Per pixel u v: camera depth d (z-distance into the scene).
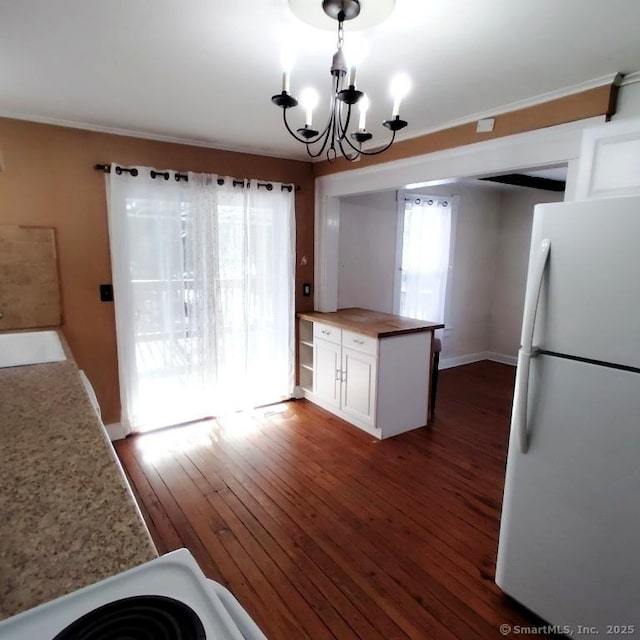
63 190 2.79
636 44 1.62
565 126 2.10
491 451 3.06
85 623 0.51
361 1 1.28
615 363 1.31
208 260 3.31
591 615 1.44
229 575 1.89
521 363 1.52
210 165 3.34
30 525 0.73
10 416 1.23
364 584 1.84
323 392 3.78
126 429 3.20
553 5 1.35
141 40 1.63
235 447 3.10
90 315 2.98
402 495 2.50
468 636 1.60
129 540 0.70
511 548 1.66
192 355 3.38
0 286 2.67
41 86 2.12
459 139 2.62
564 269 1.40
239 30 1.55
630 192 1.80
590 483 1.40
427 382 3.45
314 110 2.47
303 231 3.92
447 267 4.89
